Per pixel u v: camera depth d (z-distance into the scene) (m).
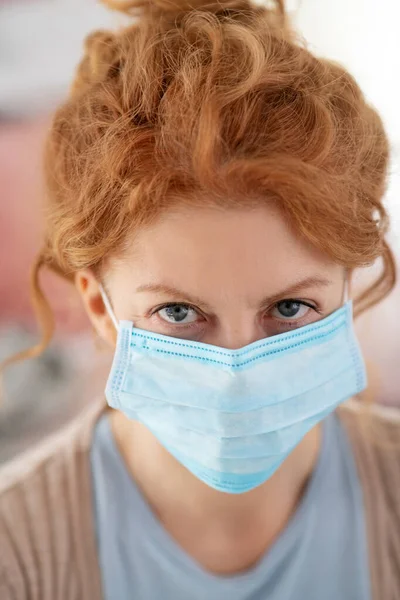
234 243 0.65
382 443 0.97
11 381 1.86
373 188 0.77
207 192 0.64
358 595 0.96
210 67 0.68
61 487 0.94
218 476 0.78
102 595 0.92
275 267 0.67
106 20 2.03
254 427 0.74
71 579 0.92
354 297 0.91
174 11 0.79
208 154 0.62
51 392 1.87
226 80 0.67
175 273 0.67
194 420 0.76
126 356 0.76
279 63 0.71
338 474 0.95
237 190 0.63
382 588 0.94
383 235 0.80
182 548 0.92
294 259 0.67
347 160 0.71
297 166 0.64
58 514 0.93
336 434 0.97
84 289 0.84
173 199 0.65
